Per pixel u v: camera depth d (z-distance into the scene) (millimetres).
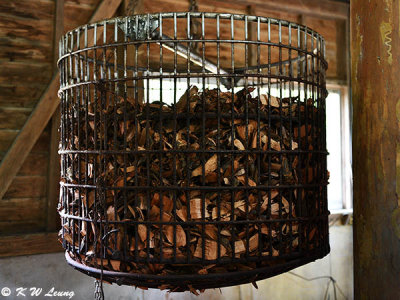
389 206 956
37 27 2043
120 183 940
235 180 929
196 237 923
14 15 1998
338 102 2926
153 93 2143
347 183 2891
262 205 949
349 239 2836
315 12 2744
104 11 2117
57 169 2068
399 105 944
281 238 957
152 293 2270
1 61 1970
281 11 2668
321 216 1050
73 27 2113
